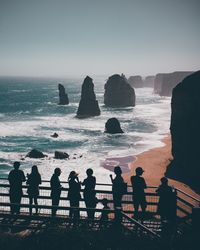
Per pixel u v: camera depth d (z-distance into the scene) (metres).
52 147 54.03
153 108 129.25
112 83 130.00
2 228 10.80
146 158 42.84
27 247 9.59
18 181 11.54
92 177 11.45
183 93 34.59
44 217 10.17
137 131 71.88
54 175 11.65
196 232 9.70
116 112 113.44
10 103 145.62
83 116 99.44
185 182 30.84
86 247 9.55
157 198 21.25
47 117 99.88
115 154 46.47
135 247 9.48
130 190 25.55
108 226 10.85
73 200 11.38
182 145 34.38
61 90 139.88
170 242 9.35
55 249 9.55
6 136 64.88
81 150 50.81
